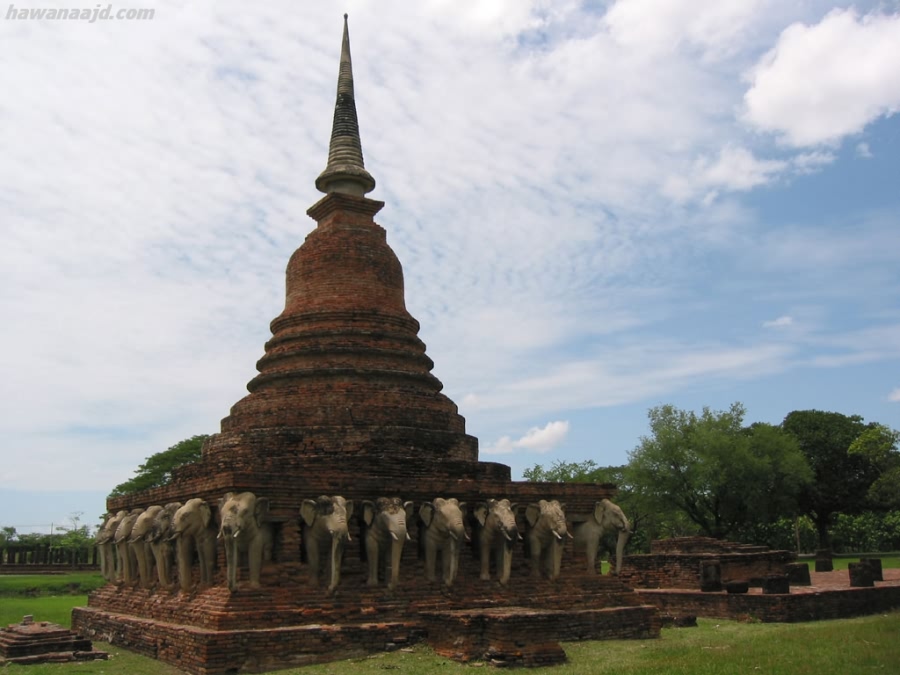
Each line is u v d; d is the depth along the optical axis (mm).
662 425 79812
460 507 26953
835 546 120312
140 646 25938
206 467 28000
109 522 32781
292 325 32312
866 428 91312
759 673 19078
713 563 38094
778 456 78812
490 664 21812
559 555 28219
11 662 23562
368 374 30328
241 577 23562
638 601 29734
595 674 19844
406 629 24359
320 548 24500
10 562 91562
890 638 24250
